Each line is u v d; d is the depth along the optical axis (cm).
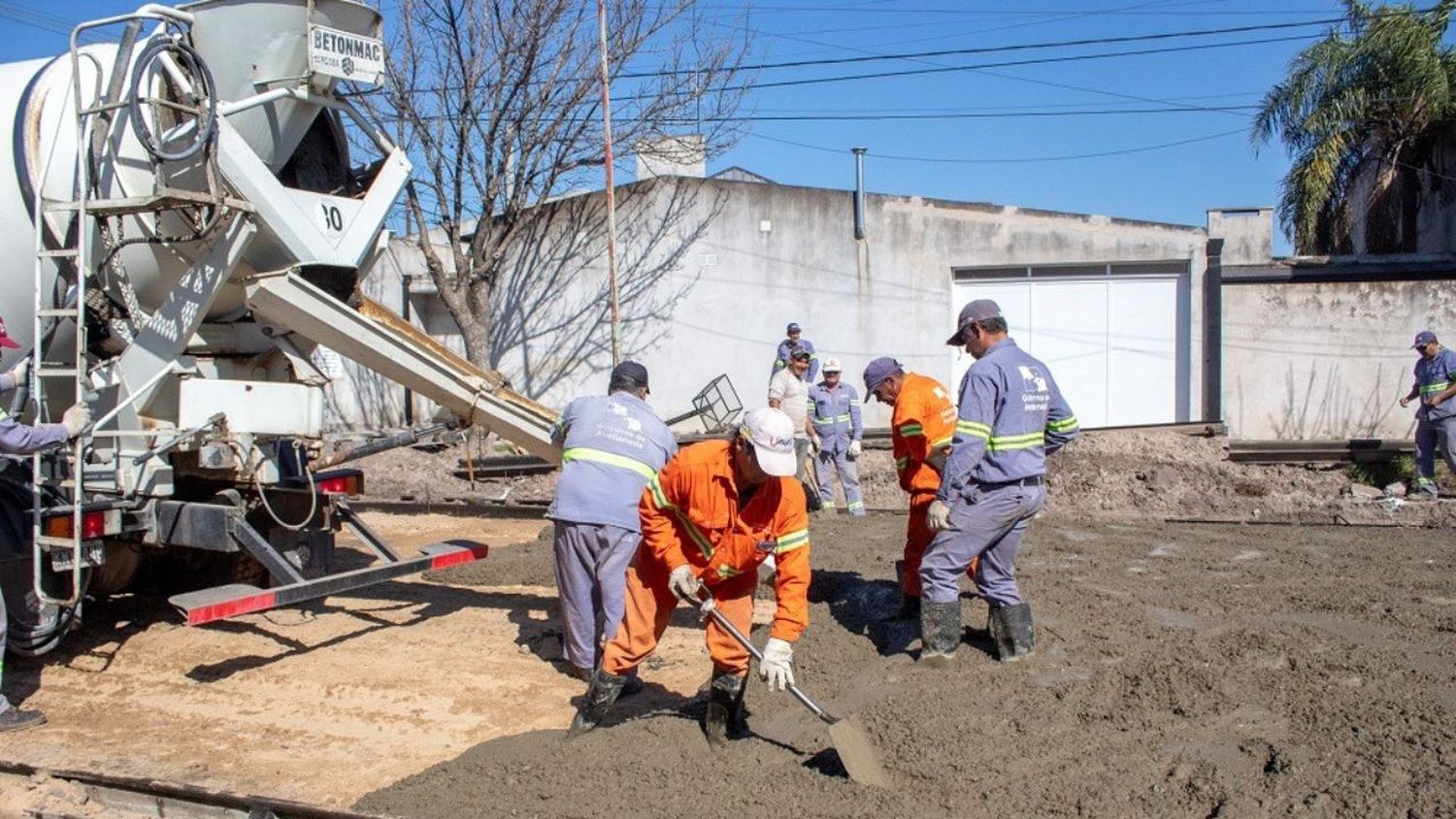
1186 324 1838
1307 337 1733
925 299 1920
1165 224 1823
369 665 682
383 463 1647
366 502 1375
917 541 658
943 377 1927
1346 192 1973
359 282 740
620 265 2003
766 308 1942
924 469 649
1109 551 909
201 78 647
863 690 558
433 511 1342
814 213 1925
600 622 627
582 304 2036
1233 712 497
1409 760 429
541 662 684
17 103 673
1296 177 1894
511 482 1571
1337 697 498
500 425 723
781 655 460
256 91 685
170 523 683
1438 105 1761
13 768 519
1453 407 1260
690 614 779
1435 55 1773
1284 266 1789
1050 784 440
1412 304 1697
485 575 905
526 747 511
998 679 559
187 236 664
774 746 497
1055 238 1864
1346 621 648
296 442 747
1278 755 445
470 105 1891
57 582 676
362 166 768
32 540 657
